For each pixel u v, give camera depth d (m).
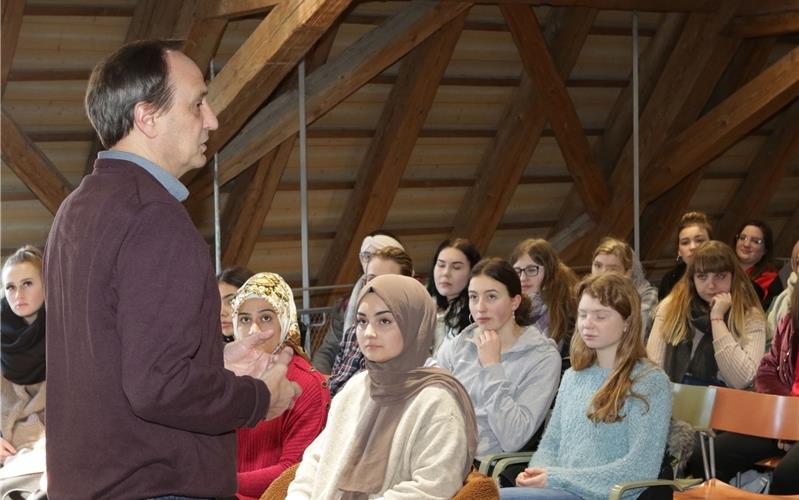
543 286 4.27
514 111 7.20
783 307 4.77
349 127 6.77
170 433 1.74
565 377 3.30
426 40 6.37
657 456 3.00
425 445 2.31
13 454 3.51
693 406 3.59
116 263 1.70
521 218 8.09
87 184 1.79
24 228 6.12
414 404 2.36
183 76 1.83
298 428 2.97
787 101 7.10
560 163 7.89
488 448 3.55
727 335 4.19
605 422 3.08
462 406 2.39
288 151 6.39
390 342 2.38
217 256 6.31
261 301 3.08
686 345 4.38
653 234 8.48
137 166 1.79
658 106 7.57
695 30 7.27
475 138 7.29
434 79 6.52
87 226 1.73
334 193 7.03
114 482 1.72
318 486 2.46
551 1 6.29
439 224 7.67
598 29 7.11
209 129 1.90
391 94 6.67
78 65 5.73
